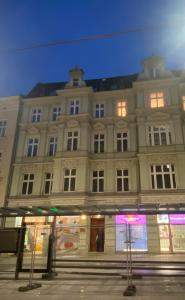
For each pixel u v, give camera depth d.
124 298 6.69
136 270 11.25
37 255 13.34
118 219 19.95
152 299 6.57
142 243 17.75
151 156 21.78
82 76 27.25
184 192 20.03
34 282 9.05
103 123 25.00
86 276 10.21
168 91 23.69
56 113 26.83
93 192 22.61
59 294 7.25
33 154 25.73
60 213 10.49
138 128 23.08
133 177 22.47
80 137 23.91
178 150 21.36
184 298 6.66
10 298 6.83
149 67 25.59
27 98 28.05
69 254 13.16
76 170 22.81
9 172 24.95
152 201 20.36
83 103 25.20
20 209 10.66
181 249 18.05
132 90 25.38
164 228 18.89
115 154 23.55
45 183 24.30
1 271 11.75
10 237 10.09
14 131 26.59
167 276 9.41
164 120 22.78
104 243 20.16
